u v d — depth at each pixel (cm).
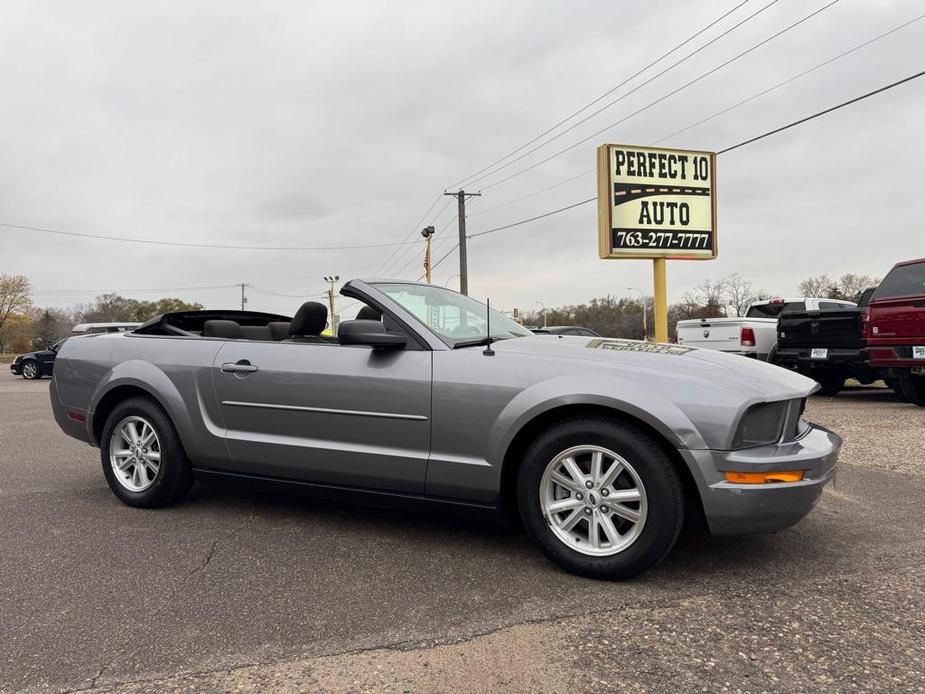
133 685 217
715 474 280
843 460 566
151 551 349
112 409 459
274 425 383
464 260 3444
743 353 1100
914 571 310
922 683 212
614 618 263
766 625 255
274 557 339
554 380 310
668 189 1355
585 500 305
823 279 6775
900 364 823
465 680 219
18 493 481
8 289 7438
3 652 240
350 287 382
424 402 335
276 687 215
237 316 539
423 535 374
